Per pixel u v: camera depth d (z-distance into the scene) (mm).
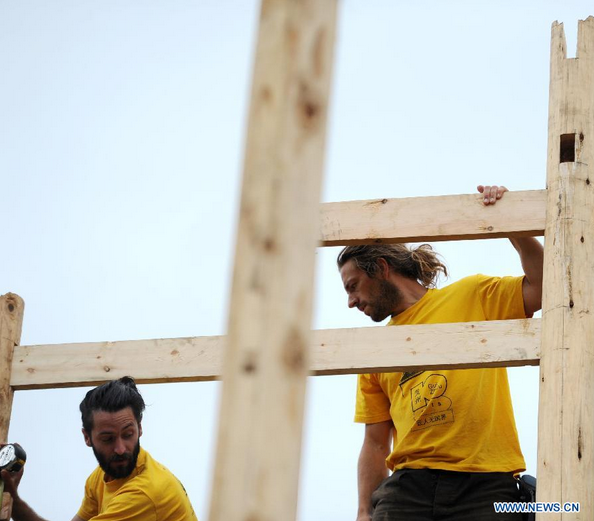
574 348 11047
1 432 12805
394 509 12188
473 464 11961
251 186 6020
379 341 11680
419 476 12164
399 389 12742
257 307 5863
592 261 11516
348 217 12266
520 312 12320
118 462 12742
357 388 13594
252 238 5949
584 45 12641
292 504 5656
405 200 12242
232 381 5797
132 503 12570
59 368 12883
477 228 11961
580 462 10609
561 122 12242
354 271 13430
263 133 6066
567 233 11617
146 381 12609
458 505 11898
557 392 10906
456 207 12102
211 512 5617
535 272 12219
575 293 11320
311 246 6004
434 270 13617
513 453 12109
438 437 12219
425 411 12336
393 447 13062
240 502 5598
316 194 6066
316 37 6195
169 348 12547
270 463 5656
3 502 12555
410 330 11648
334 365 11648
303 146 6074
